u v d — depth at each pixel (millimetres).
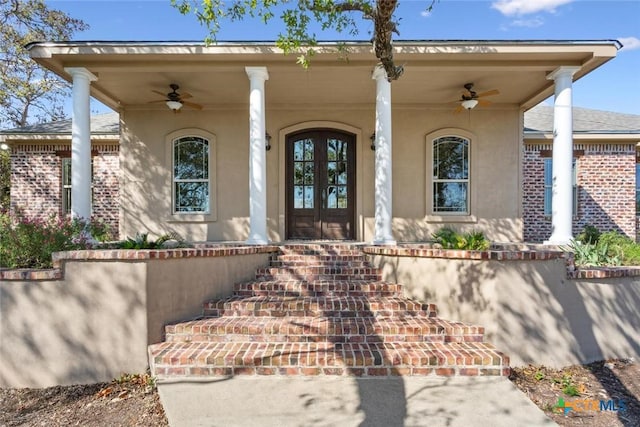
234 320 4805
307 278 6129
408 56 6473
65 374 4227
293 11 4547
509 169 9008
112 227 10977
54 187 11016
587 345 4715
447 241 6273
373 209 8938
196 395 3590
